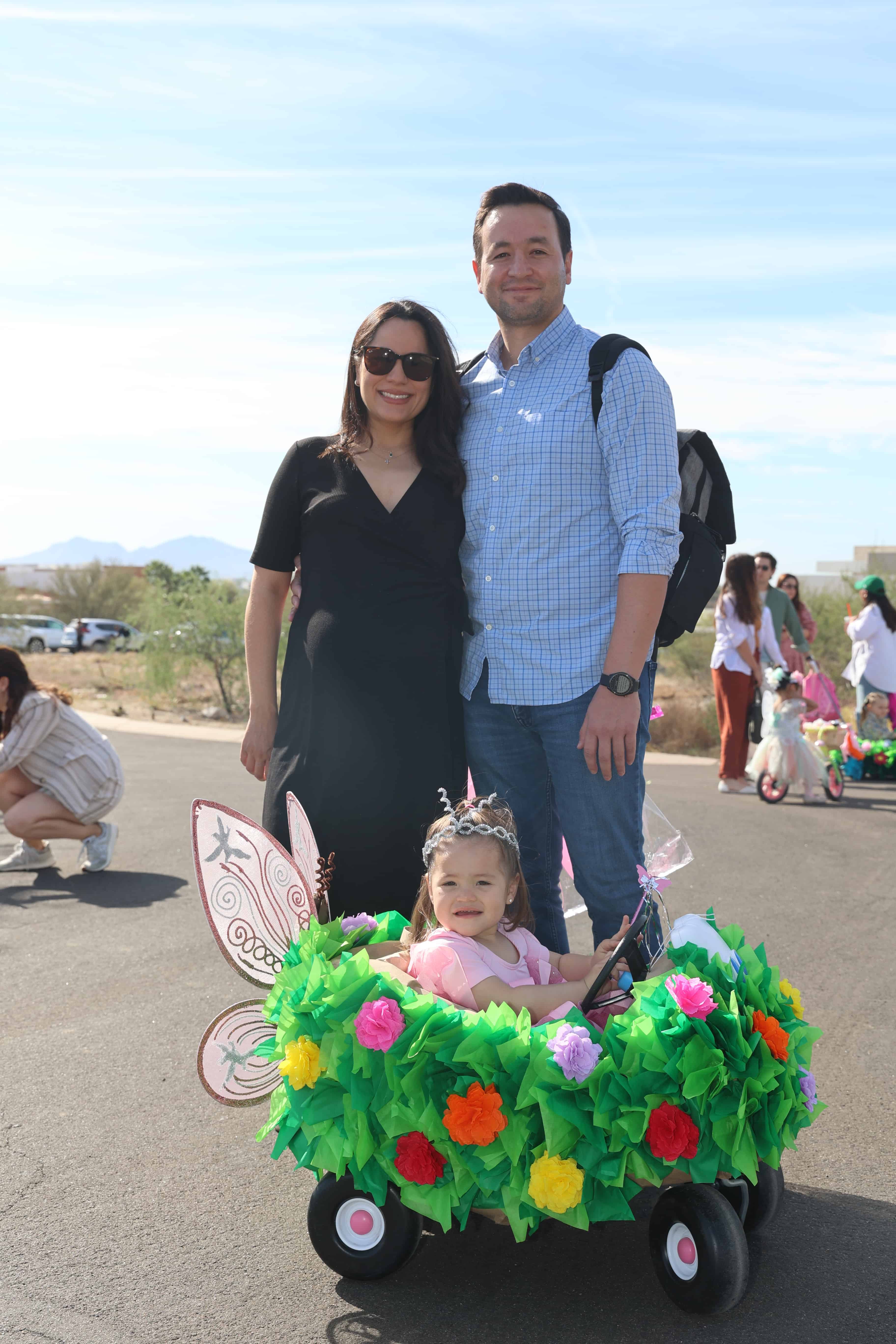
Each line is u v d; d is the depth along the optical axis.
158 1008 4.89
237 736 16.66
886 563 23.41
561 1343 2.62
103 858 7.60
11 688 7.33
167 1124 3.79
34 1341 2.62
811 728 10.85
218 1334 2.65
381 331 3.57
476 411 3.74
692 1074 2.66
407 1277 2.91
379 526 3.52
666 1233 2.78
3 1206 3.25
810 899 6.80
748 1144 2.75
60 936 6.02
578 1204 2.63
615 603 3.56
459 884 3.16
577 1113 2.64
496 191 3.71
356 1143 2.72
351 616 3.49
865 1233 3.13
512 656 3.61
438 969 3.08
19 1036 4.56
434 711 3.53
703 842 8.54
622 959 3.16
